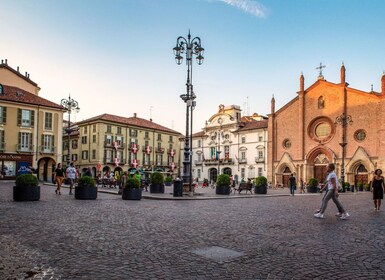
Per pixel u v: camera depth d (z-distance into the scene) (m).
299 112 57.72
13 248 6.97
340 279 5.32
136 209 14.08
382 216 13.45
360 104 51.38
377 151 48.97
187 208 15.14
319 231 9.48
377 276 5.48
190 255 6.66
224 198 22.45
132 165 72.06
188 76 24.47
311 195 30.83
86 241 7.73
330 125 54.44
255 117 80.88
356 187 47.94
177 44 25.06
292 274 5.54
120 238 8.11
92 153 69.94
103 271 5.57
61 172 21.50
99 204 15.71
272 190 43.31
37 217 11.09
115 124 71.38
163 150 79.75
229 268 5.83
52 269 5.64
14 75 54.97
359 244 7.84
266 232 9.20
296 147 57.91
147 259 6.33
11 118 48.44
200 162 76.38
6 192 22.17
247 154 67.56
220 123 73.19
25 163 49.09
